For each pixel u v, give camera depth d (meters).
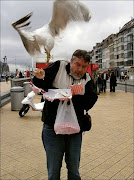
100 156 4.44
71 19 2.27
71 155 2.46
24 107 8.34
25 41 2.18
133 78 64.75
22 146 5.10
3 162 4.19
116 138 5.66
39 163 4.14
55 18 2.24
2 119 8.13
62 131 2.30
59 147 2.41
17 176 3.64
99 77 18.67
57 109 2.37
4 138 5.74
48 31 2.23
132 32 79.62
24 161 4.23
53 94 2.35
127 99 14.68
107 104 12.20
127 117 8.45
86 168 3.90
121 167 3.94
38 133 6.21
